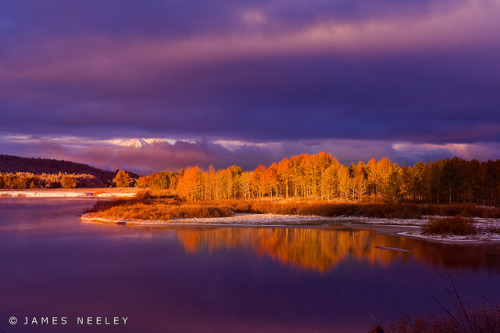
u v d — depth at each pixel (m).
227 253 23.98
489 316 6.34
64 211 58.19
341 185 75.25
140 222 42.16
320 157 94.31
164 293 15.80
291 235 32.28
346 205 51.41
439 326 6.90
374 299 14.81
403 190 64.00
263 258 22.44
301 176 87.56
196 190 79.81
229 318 12.85
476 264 20.38
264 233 33.56
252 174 101.88
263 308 13.95
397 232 34.00
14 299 15.04
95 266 20.45
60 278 18.11
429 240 29.00
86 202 87.50
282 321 12.66
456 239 29.00
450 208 48.72
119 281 17.58
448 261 21.22
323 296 15.28
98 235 31.91
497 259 21.64
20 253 23.89
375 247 26.02
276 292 15.86
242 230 35.84
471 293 15.10
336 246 26.44
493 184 63.16
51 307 14.20
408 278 17.78
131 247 26.03
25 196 129.25
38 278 18.09
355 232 34.25
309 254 23.64
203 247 26.14
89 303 14.59
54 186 187.25
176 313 13.49
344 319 12.77
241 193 99.06
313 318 12.88
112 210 50.19
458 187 64.12
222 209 50.91
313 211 50.81
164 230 35.62
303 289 16.25
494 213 43.69
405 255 23.08
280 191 97.12
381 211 47.81
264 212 54.88
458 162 70.00
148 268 19.94
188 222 42.56
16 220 44.31
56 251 24.47
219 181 86.25
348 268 19.84
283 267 20.20
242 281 17.48
